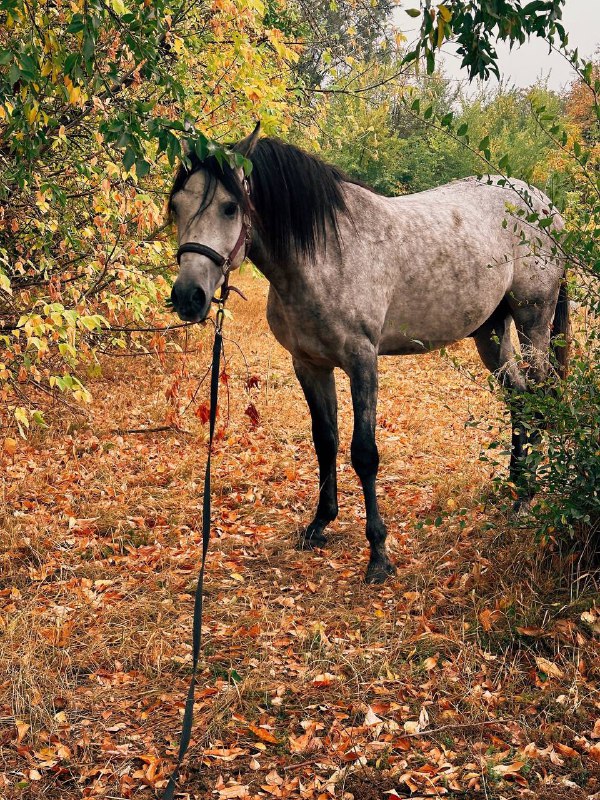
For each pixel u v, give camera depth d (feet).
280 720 8.89
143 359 27.35
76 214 16.37
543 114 10.23
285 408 22.53
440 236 13.19
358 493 16.29
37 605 11.57
